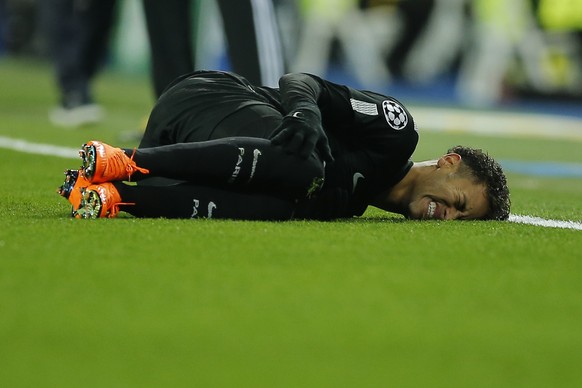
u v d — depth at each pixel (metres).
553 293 9.69
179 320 8.34
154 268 10.11
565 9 46.75
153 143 14.52
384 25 49.00
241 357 7.46
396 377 7.09
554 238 13.02
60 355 7.42
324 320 8.45
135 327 8.12
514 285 9.97
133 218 12.95
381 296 9.29
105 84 53.12
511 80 48.16
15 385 6.76
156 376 6.99
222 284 9.54
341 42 49.06
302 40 48.78
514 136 40.19
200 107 13.98
